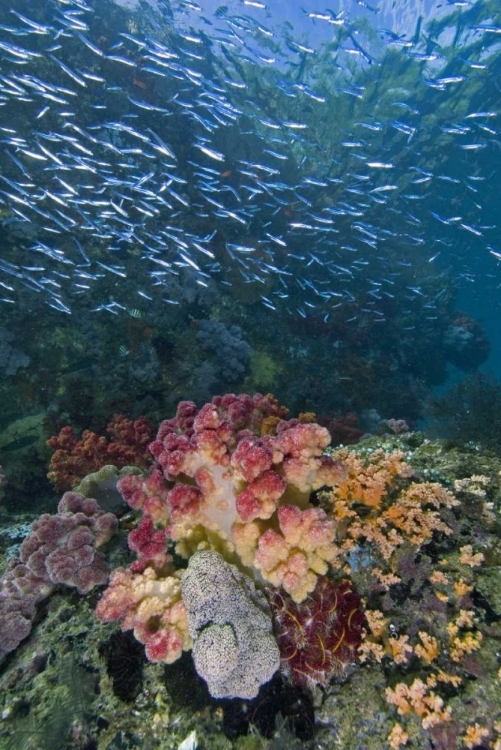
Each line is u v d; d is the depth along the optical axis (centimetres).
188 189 1355
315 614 259
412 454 429
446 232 2447
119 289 1144
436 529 298
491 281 2889
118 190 1241
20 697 275
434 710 220
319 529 250
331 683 248
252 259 1292
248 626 244
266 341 1367
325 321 1503
